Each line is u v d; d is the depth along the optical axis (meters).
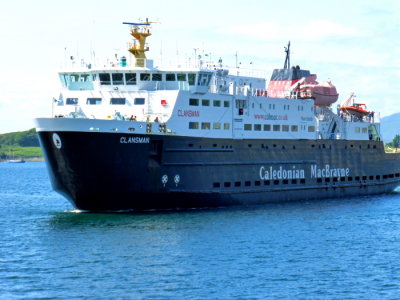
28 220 86.62
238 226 79.00
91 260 63.44
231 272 60.06
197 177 87.69
